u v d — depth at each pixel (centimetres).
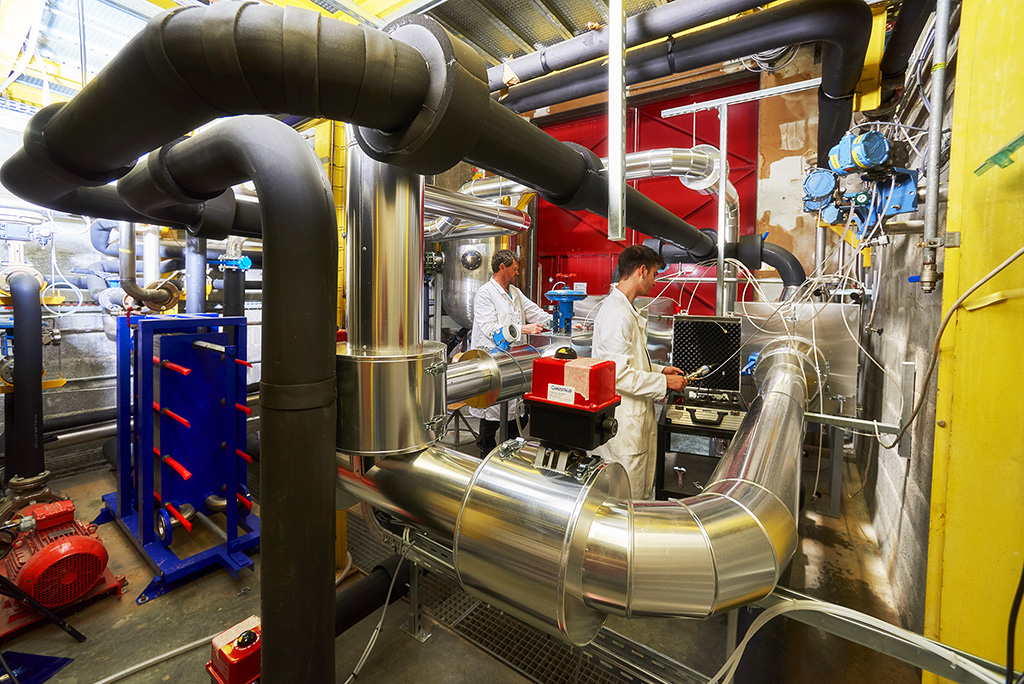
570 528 68
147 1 163
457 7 158
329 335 80
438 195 191
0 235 239
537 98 204
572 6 158
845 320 187
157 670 146
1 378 212
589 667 147
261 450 79
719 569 65
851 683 142
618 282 208
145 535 198
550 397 79
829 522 242
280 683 79
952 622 107
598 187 130
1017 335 98
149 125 71
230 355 195
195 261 238
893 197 136
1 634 151
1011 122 98
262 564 79
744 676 144
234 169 90
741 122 415
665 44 167
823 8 145
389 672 145
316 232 76
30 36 194
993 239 100
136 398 219
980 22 100
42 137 89
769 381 150
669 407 220
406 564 164
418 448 95
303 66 59
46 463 280
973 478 104
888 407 218
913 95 190
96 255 307
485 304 310
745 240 302
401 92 65
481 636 159
